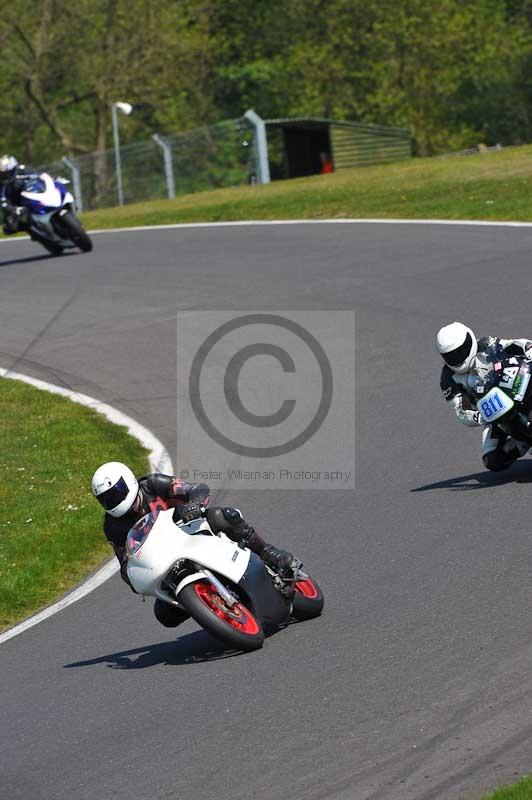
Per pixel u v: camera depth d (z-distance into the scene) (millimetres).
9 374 65125
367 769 20172
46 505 46094
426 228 84562
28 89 197125
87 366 64438
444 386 36312
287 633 28344
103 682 28000
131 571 27484
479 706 21734
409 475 41188
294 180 124750
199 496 27781
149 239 96938
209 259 84750
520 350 35625
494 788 18594
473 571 29672
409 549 32875
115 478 27656
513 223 81750
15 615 36906
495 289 64375
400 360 56188
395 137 181000
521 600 26844
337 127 173250
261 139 148375
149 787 21266
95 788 21750
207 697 25188
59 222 92312
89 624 33719
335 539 35812
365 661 25234
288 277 75375
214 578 26844
